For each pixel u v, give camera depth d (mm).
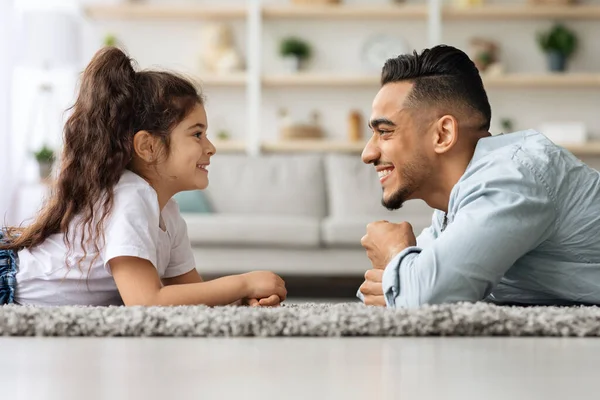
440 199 1732
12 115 6453
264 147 6492
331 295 4445
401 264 1517
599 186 1607
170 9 6547
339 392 755
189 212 4793
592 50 6711
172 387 781
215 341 1178
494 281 1488
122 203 1664
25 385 797
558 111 6723
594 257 1613
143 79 1804
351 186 5164
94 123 1733
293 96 6742
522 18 6668
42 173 5875
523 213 1506
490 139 1658
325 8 6527
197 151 1809
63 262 1705
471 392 758
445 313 1259
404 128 1667
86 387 781
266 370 895
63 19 6031
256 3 6523
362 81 6531
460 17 6617
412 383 810
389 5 6539
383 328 1246
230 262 4438
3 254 1738
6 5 6254
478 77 1692
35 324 1249
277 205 5059
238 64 6641
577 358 1008
